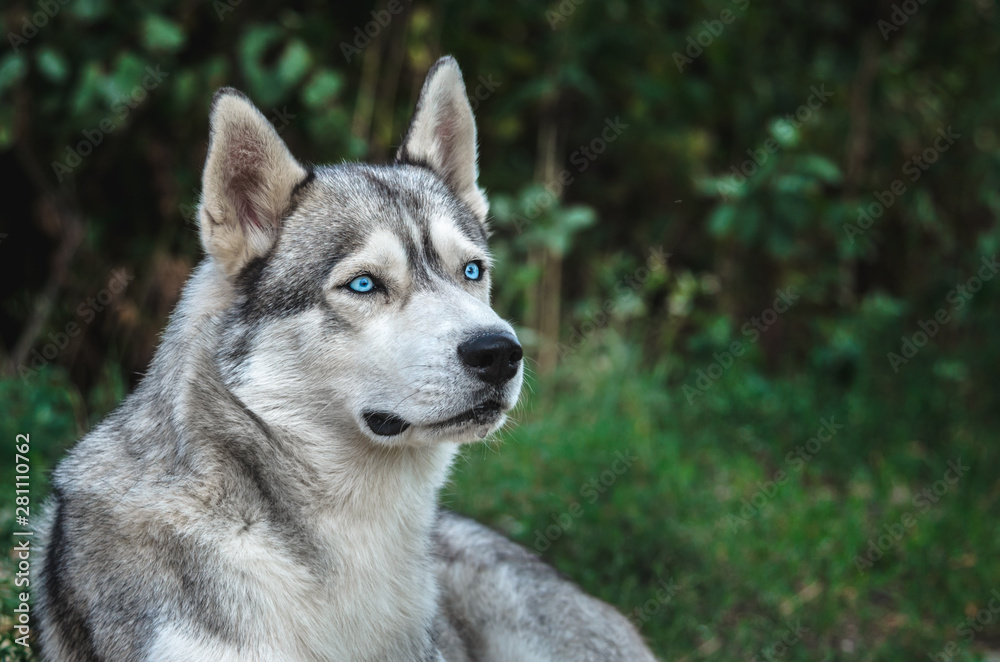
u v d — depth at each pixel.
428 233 3.65
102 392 6.89
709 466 7.20
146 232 7.69
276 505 3.34
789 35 9.54
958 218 10.30
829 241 9.52
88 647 3.25
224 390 3.35
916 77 10.14
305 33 7.48
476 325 3.34
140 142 7.38
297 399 3.38
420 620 3.64
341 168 3.81
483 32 8.62
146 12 6.94
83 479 3.41
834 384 8.25
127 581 3.21
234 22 7.45
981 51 10.07
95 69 6.66
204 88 7.14
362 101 7.84
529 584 4.43
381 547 3.50
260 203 3.54
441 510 4.68
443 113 4.19
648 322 8.71
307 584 3.33
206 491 3.25
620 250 9.09
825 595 5.54
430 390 3.28
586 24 8.41
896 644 5.14
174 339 3.49
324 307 3.40
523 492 6.05
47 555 3.56
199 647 3.12
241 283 3.49
